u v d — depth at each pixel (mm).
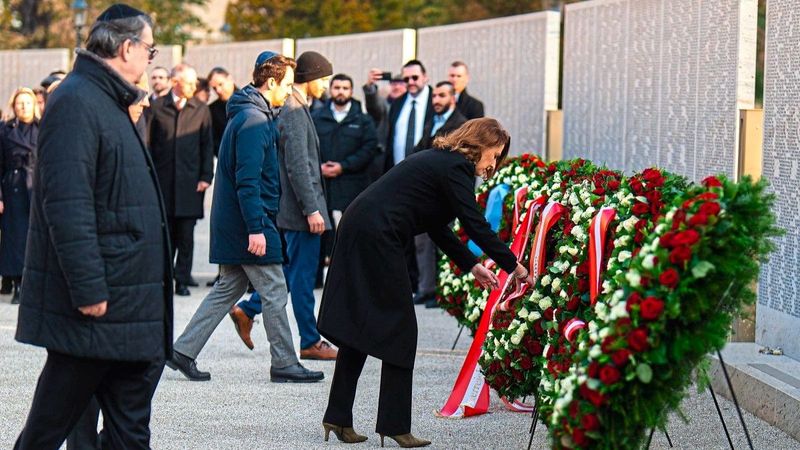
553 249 8453
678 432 8594
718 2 11422
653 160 12961
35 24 44500
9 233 15094
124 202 6242
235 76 23078
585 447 6117
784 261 10047
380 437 8352
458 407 9086
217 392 9797
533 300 8289
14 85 27688
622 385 6016
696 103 11898
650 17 13000
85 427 7227
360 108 15539
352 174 15531
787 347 9992
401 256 7973
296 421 8844
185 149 15766
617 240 7254
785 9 10000
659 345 6008
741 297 6328
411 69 15336
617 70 13969
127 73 6348
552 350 7684
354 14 44188
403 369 8031
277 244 10047
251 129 9758
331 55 21531
